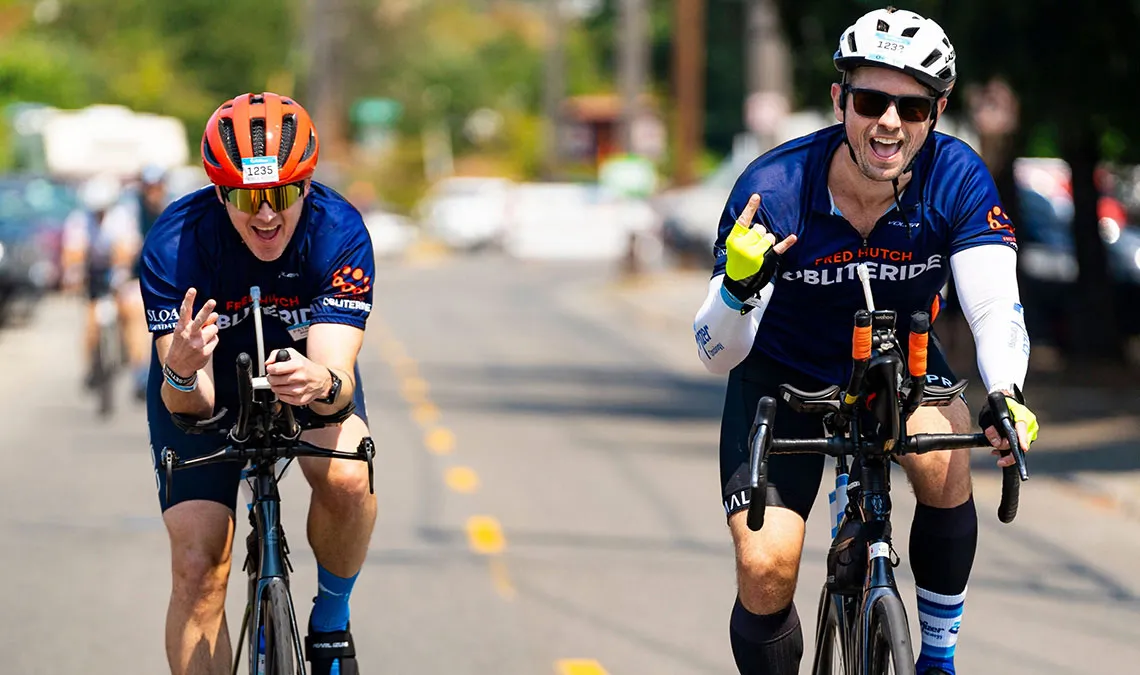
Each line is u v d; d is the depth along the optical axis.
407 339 58.44
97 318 36.75
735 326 11.94
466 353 53.62
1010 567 22.58
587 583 21.17
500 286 91.94
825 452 11.70
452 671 17.14
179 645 12.85
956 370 43.97
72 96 140.62
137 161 98.25
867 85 11.73
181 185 98.81
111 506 26.06
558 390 43.38
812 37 44.00
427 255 134.62
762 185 12.44
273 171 12.22
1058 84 35.88
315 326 13.01
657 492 27.78
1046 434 33.91
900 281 12.58
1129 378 41.94
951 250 12.40
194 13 180.75
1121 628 19.36
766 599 12.30
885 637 11.20
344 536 13.25
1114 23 34.69
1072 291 45.72
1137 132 38.34
